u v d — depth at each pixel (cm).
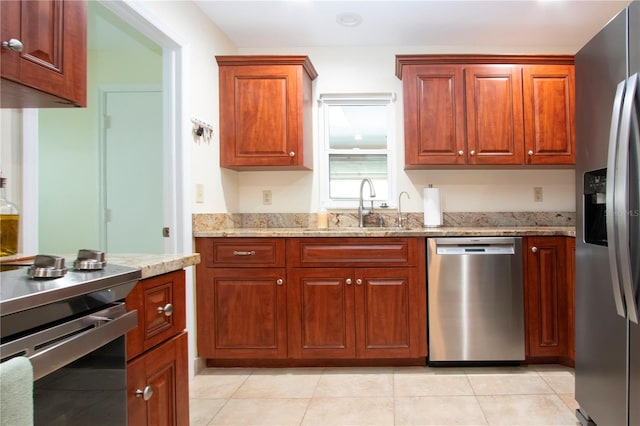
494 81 244
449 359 213
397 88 283
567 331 214
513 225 275
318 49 286
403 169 282
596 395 143
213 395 191
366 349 215
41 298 64
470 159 244
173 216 207
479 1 225
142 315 97
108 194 275
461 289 212
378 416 168
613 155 122
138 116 273
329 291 215
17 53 84
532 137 243
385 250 214
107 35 249
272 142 248
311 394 190
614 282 123
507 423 161
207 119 234
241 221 284
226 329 218
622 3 226
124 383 88
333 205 285
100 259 89
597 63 139
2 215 108
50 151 276
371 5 230
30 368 60
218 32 254
